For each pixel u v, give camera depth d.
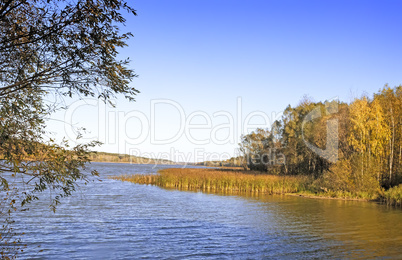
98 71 4.74
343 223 17.70
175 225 16.42
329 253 11.76
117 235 13.83
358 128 33.78
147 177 47.31
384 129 32.44
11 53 4.60
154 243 12.77
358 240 13.76
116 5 4.36
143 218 18.11
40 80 4.55
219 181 38.66
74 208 20.34
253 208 23.28
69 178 4.73
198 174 41.78
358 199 29.73
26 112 4.61
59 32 4.37
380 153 32.69
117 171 87.19
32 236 12.81
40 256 10.48
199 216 19.41
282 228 16.20
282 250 12.12
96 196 27.66
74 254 10.95
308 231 15.53
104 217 17.89
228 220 18.30
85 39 4.46
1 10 4.07
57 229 14.29
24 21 4.55
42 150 4.46
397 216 20.19
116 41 4.62
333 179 33.06
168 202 25.62
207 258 11.04
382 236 14.51
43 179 4.57
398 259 11.06
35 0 4.41
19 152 4.20
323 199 30.03
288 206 24.67
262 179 37.59
